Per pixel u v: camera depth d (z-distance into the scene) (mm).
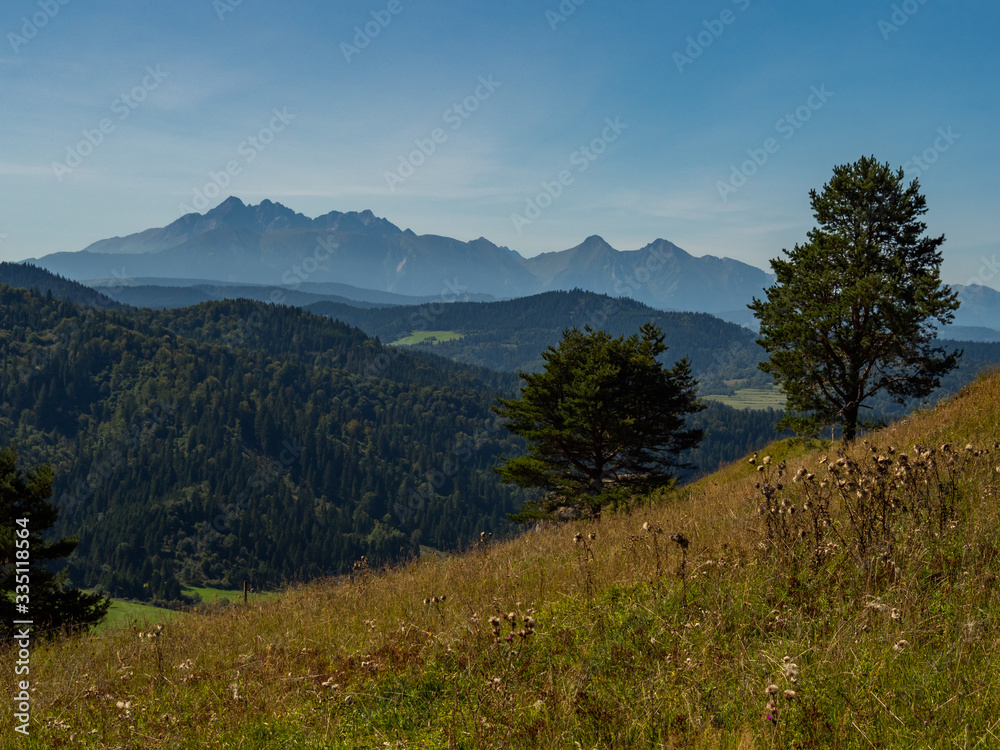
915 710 3494
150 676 6203
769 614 4836
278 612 9055
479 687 4555
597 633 5160
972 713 3379
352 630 7121
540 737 3771
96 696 5785
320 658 6180
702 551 6645
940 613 4441
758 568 5727
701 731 3574
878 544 5438
